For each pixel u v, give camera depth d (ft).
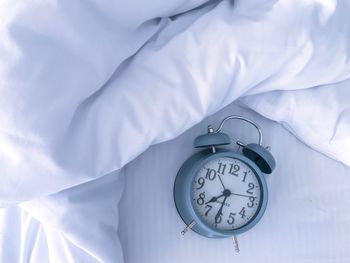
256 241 2.37
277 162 2.43
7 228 2.21
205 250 2.35
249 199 2.29
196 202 2.26
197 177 2.27
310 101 2.33
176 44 2.14
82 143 2.02
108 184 2.23
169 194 2.36
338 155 2.42
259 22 2.15
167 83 2.13
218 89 2.16
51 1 1.88
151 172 2.36
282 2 2.17
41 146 1.89
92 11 1.94
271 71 2.23
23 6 1.87
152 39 2.16
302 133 2.42
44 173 1.93
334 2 2.16
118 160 2.10
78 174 1.99
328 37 2.19
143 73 2.12
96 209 2.16
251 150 2.33
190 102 2.15
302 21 2.16
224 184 2.28
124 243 2.31
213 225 2.25
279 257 2.38
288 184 2.42
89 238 2.13
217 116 2.42
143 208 2.34
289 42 2.17
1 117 1.85
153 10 2.05
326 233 2.41
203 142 2.27
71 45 1.93
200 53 2.14
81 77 1.97
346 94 2.34
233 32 2.14
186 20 2.18
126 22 2.03
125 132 2.09
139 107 2.10
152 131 2.12
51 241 2.15
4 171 1.90
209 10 2.20
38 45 1.88
